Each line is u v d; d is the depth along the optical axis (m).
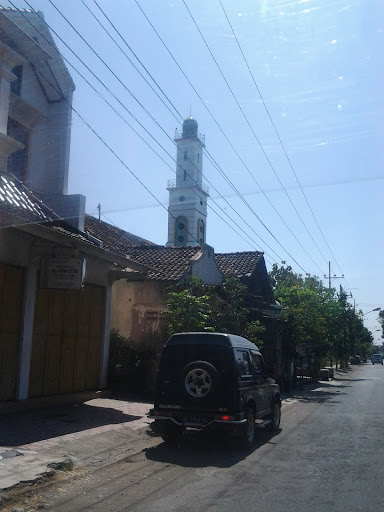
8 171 9.89
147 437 9.58
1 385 10.08
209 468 7.38
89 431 9.24
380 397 20.31
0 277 10.02
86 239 11.98
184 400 8.67
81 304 12.91
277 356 24.45
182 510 5.44
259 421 10.65
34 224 9.34
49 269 10.50
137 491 6.14
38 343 11.23
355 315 45.62
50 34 9.27
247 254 23.55
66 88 9.73
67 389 12.27
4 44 9.23
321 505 5.71
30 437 8.32
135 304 16.67
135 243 20.72
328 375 33.97
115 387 14.37
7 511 5.29
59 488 6.19
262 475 7.02
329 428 11.66
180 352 9.04
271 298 25.50
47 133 9.94
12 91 9.66
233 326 16.19
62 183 10.03
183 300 14.16
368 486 6.54
